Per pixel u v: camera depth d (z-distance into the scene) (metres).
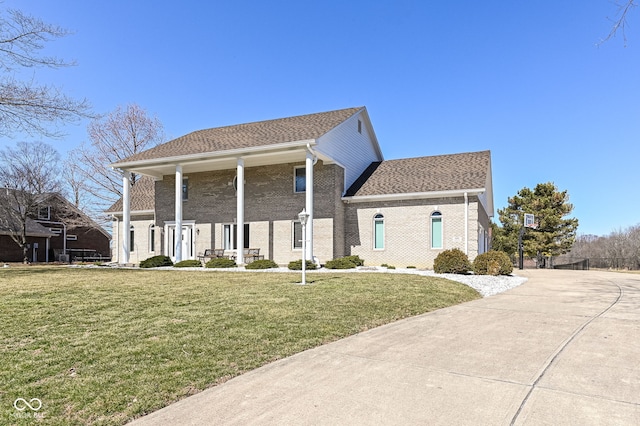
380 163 25.47
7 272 16.73
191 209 24.42
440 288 11.98
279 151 19.47
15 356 5.30
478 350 5.92
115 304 8.63
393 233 21.22
